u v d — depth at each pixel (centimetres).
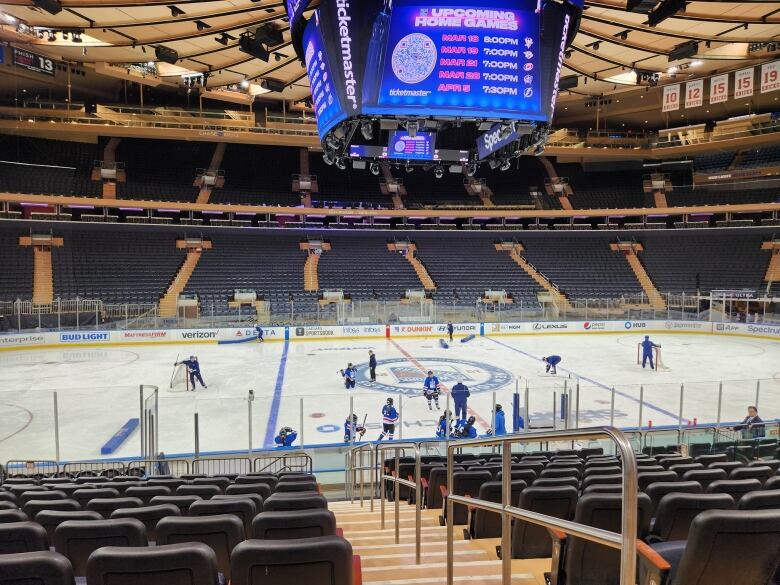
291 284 4300
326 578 304
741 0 2119
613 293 4447
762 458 1275
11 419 1706
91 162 4591
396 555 581
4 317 3139
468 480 742
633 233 4928
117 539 402
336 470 1318
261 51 2352
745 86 3170
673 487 523
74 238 4175
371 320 3669
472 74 1273
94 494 653
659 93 4031
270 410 1677
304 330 3556
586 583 396
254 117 4191
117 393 2059
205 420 1648
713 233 4709
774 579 341
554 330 3791
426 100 1277
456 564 502
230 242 4628
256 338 3475
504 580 353
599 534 248
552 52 1301
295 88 3800
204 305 3803
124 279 4012
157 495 656
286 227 4825
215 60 3038
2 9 2306
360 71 1268
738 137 4325
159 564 289
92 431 1594
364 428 1539
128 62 3212
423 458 1191
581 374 2480
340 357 2930
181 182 4841
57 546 398
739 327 3653
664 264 4706
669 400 1694
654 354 2983
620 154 4709
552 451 1302
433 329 3697
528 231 4947
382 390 2189
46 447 1471
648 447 1355
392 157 1645
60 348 3216
